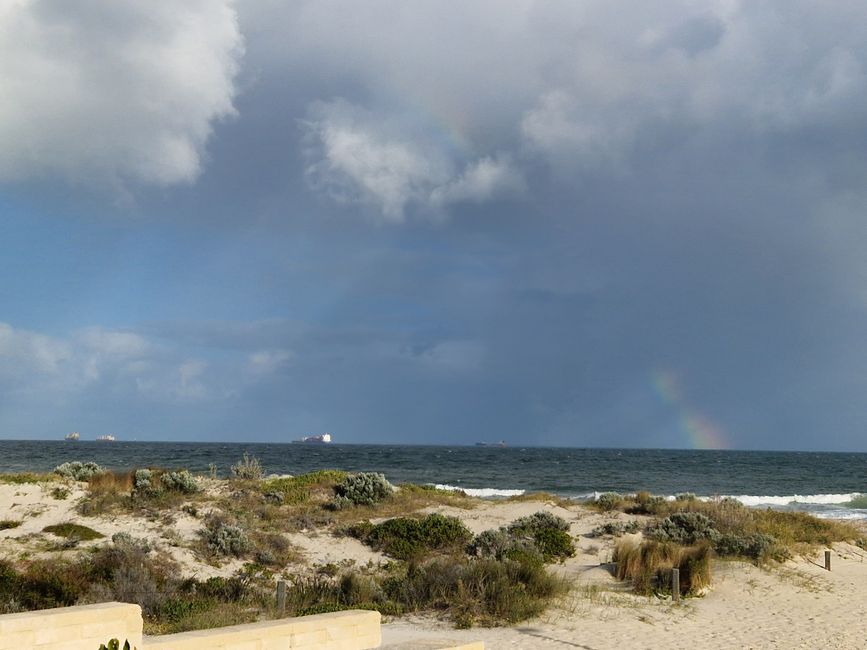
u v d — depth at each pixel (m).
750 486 82.00
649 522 30.91
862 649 15.30
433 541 25.48
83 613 7.11
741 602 19.38
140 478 30.77
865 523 42.44
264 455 127.12
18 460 93.44
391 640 14.19
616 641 14.90
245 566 21.77
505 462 126.88
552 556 24.80
